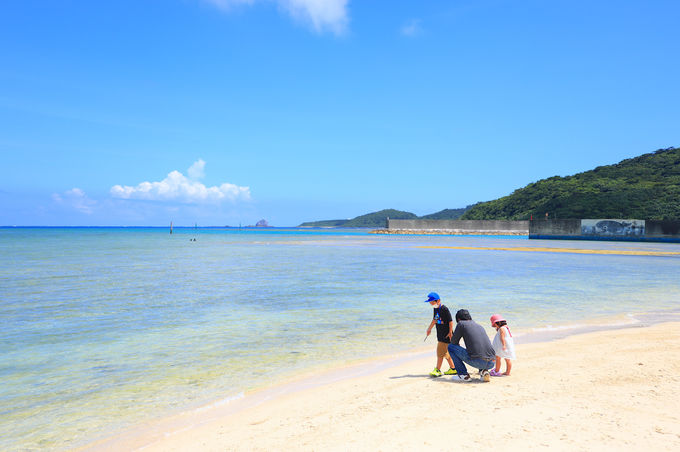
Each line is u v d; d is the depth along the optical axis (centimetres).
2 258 3903
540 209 15688
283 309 1457
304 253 4841
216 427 559
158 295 1769
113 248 5878
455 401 604
